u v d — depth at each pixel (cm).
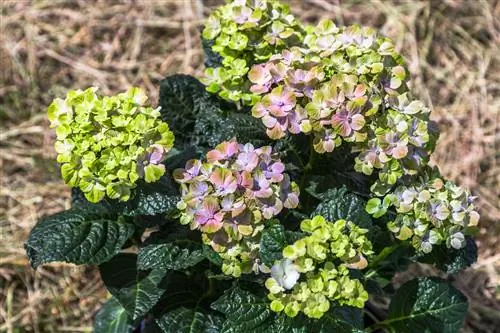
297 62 128
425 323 137
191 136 143
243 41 134
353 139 126
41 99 203
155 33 215
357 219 128
